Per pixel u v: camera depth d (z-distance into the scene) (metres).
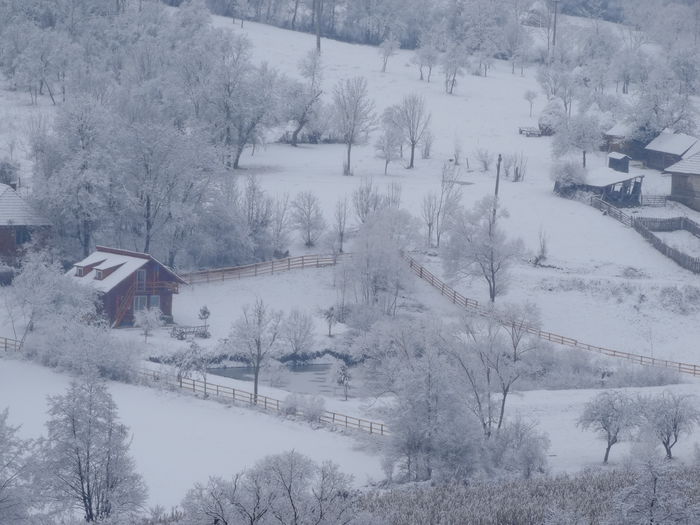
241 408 69.00
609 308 96.69
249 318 81.31
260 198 104.19
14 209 95.94
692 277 102.50
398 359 64.44
